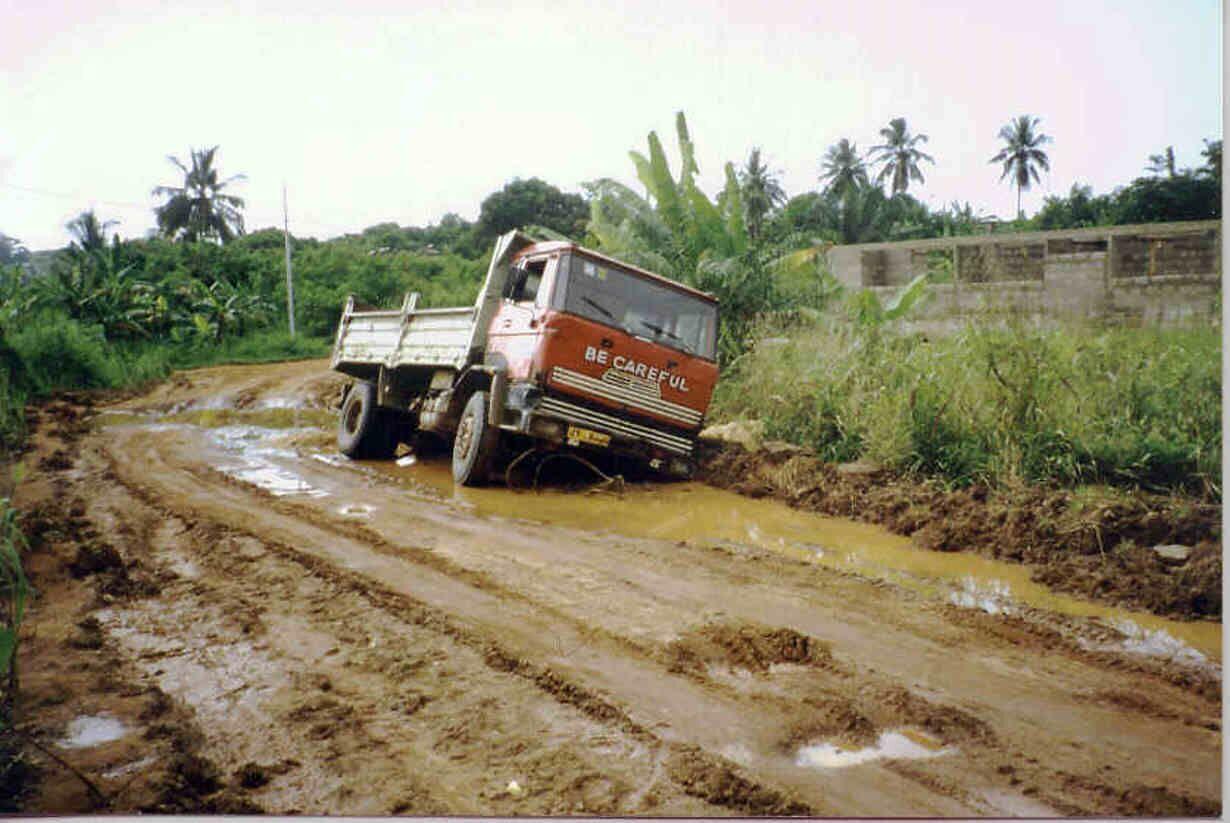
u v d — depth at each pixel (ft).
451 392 30.76
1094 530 20.40
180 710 12.14
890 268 64.08
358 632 14.92
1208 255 50.39
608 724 11.74
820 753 11.14
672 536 22.04
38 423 46.57
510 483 29.25
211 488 27.99
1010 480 24.29
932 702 12.47
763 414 34.50
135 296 102.12
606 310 27.86
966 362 29.94
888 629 15.29
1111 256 53.26
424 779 10.44
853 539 21.93
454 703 12.33
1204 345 28.94
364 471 32.89
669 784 10.37
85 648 14.32
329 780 10.44
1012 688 13.02
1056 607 16.71
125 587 17.25
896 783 10.46
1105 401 27.07
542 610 15.98
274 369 88.02
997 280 50.29
